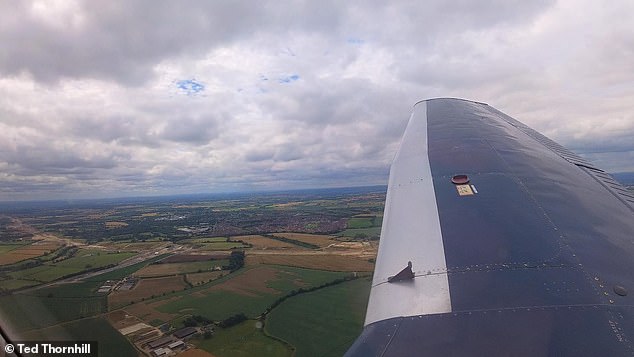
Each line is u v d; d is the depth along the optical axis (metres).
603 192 5.25
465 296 3.13
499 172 5.51
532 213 4.42
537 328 2.70
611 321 2.75
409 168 6.12
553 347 2.51
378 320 3.07
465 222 4.30
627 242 3.96
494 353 2.50
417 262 3.76
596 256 3.64
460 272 3.48
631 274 3.39
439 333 2.74
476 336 2.67
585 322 2.74
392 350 2.63
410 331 2.81
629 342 2.54
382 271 3.82
